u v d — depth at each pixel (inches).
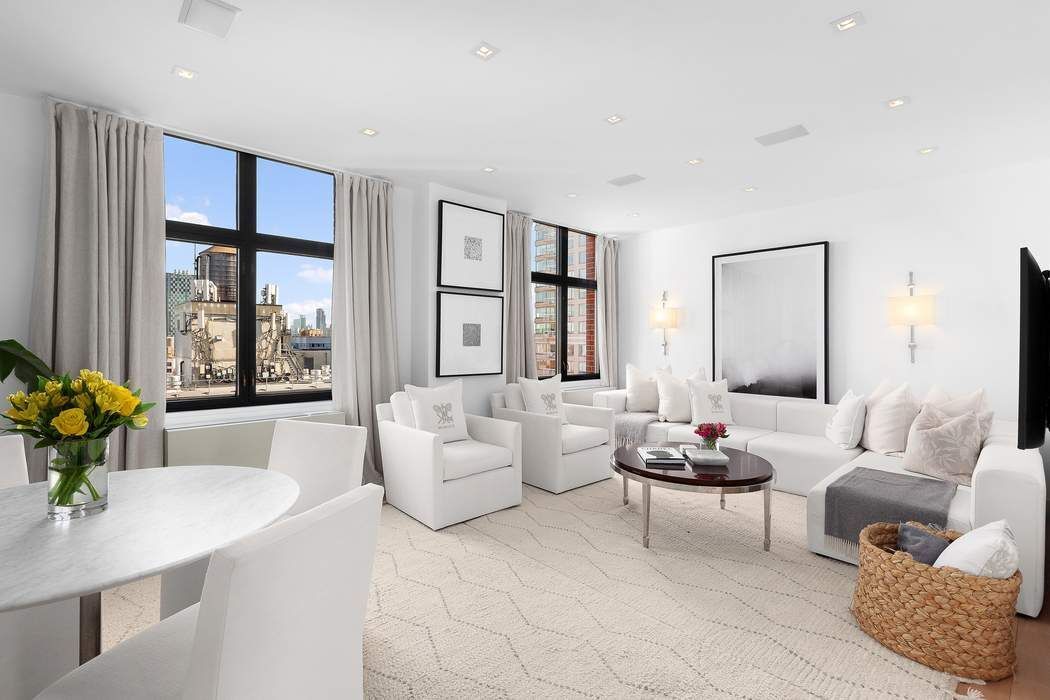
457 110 118.3
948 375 163.3
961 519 94.1
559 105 116.0
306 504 82.8
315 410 156.4
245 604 32.1
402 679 70.1
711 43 91.0
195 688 31.9
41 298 108.7
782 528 126.6
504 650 76.8
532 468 162.7
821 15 82.8
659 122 124.5
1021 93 108.3
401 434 135.9
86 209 113.7
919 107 115.3
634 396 209.5
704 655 75.6
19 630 52.3
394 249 173.3
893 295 174.1
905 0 78.5
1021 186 151.0
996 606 69.4
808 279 192.4
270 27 86.3
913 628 74.4
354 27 86.4
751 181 169.2
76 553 45.4
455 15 83.2
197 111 118.7
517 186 176.7
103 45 91.5
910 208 170.9
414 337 178.1
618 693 67.5
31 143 112.2
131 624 84.6
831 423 161.6
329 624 40.4
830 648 77.3
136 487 65.1
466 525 128.3
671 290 236.2
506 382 200.1
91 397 55.3
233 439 131.0
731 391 214.1
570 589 95.3
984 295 156.9
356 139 135.8
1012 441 113.5
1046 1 78.2
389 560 107.9
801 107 116.2
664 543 117.1
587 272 248.5
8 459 74.4
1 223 109.4
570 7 81.1
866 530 88.9
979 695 67.0
